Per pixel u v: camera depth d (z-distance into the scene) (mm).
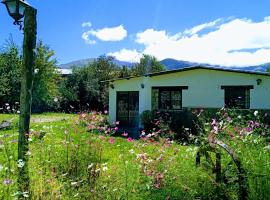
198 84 20094
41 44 38188
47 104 36969
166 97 21250
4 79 28016
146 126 19141
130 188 4523
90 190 4480
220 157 4480
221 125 5895
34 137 5797
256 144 4969
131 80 22094
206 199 4320
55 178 4809
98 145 6074
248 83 18812
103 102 37219
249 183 4047
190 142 7137
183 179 4512
